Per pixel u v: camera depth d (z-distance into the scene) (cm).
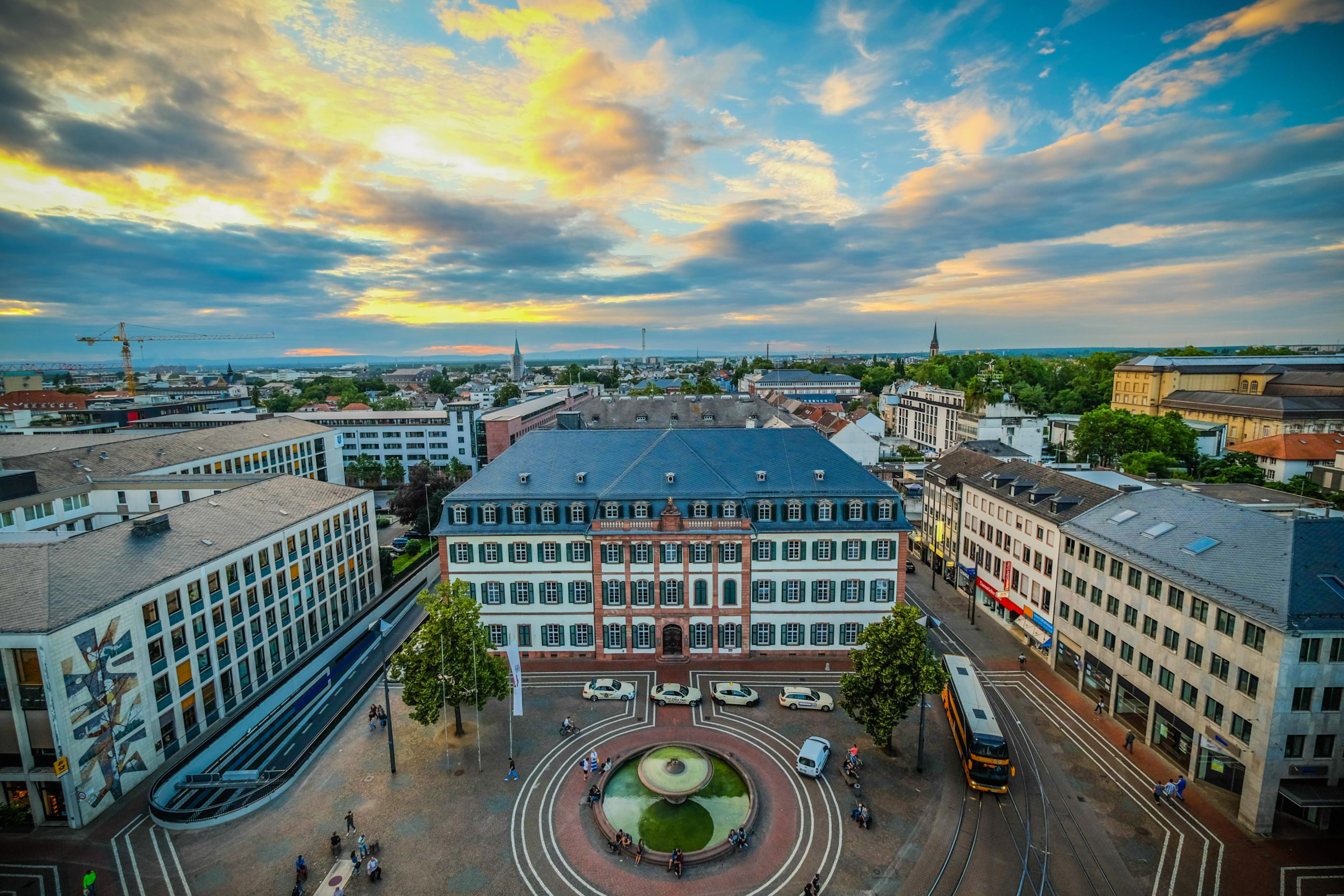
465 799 4528
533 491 6475
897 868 3888
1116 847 4016
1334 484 10062
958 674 5294
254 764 5278
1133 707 5209
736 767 4769
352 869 3816
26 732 4156
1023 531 6925
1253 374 17925
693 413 13188
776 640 6450
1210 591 4406
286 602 6456
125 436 10525
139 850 4053
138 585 4719
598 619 6406
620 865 3947
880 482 6519
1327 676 3888
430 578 9412
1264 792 4025
